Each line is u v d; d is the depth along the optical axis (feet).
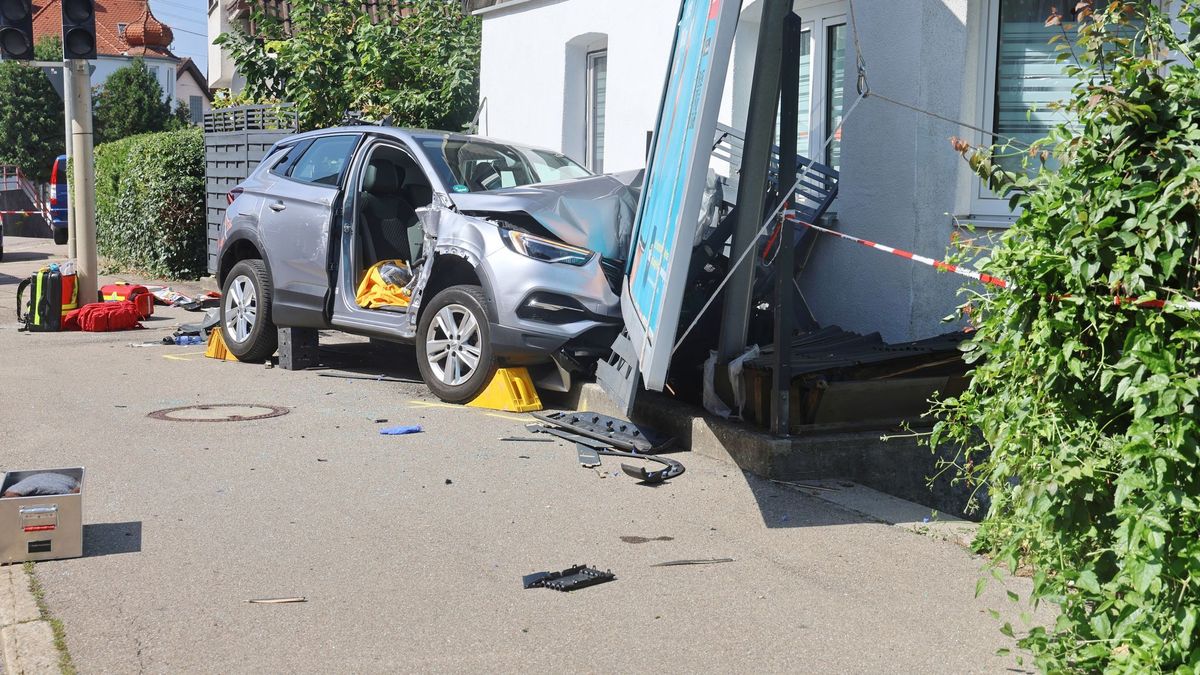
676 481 19.92
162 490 18.98
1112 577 10.68
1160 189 9.96
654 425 23.52
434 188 27.68
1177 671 9.37
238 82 78.89
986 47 25.81
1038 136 25.70
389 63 48.65
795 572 15.33
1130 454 9.57
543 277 24.71
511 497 18.79
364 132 30.19
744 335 22.25
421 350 26.94
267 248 31.30
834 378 20.86
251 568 15.24
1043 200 10.88
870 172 27.61
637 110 37.81
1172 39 10.95
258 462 20.89
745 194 21.06
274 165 32.78
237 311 32.71
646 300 19.93
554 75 42.98
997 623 13.55
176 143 58.90
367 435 23.12
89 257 42.86
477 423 24.26
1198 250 9.76
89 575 14.89
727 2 15.71
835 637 13.12
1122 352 10.02
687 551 16.17
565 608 13.97
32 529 15.31
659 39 36.52
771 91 20.12
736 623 13.52
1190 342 9.64
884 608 14.02
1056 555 11.12
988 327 11.54
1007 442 11.20
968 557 15.98
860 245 27.94
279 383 29.35
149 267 61.36
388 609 13.87
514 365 25.91
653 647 12.82
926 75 26.13
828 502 18.70
